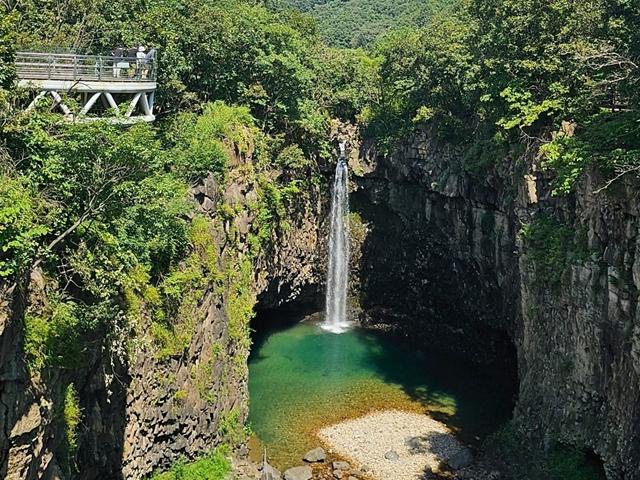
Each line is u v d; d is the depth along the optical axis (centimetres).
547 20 3316
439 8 8569
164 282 2523
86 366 1920
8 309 1444
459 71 4084
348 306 5194
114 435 2158
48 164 1817
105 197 1936
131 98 2955
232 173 3416
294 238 4594
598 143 2642
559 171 2709
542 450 2877
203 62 3897
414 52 4684
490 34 3644
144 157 2033
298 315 5119
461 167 4175
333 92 5103
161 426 2498
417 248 4888
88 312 1897
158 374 2461
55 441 1719
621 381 2423
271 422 3422
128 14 3494
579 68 2958
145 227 2386
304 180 4625
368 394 3819
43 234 1730
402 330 4906
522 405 3134
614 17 2972
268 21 4756
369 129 5009
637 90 2748
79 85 2552
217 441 2897
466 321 4659
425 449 3188
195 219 2855
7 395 1457
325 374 4088
